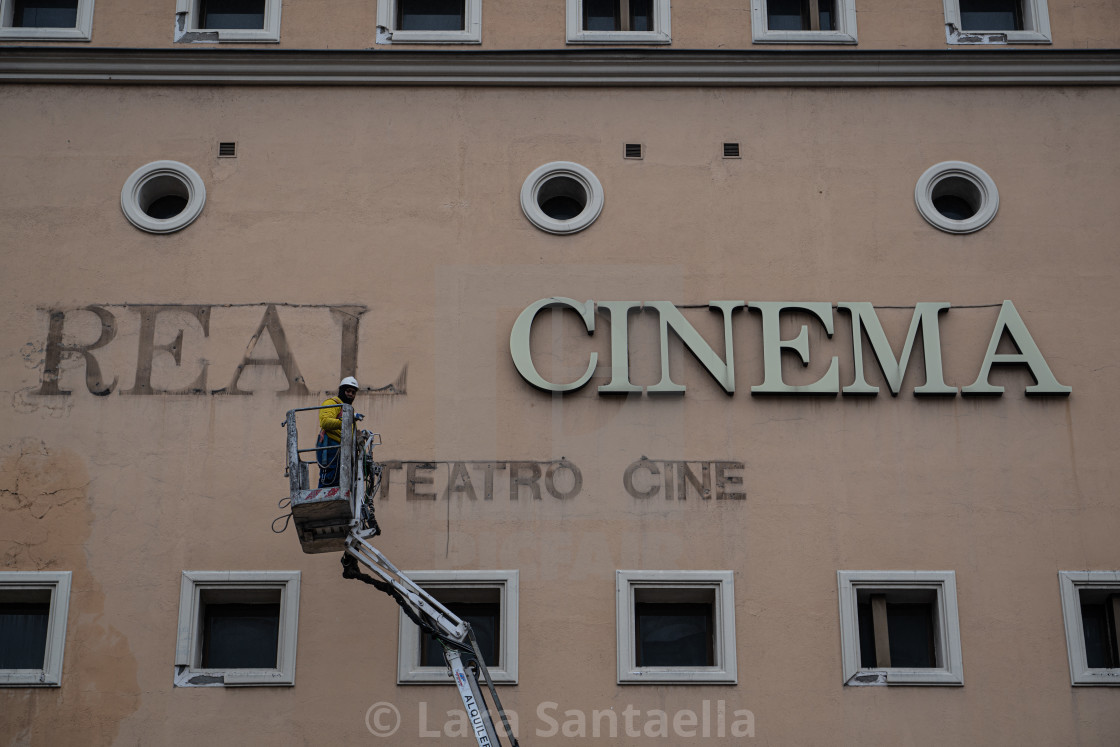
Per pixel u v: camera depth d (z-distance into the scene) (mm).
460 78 25891
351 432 21875
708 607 23875
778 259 25109
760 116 25969
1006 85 26203
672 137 25797
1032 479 23953
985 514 23734
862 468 23953
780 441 24062
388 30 26250
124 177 25391
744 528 23594
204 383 24219
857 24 26422
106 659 22797
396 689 22703
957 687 22859
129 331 24500
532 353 24500
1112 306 24953
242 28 26797
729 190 25484
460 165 25562
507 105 25953
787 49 26172
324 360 24422
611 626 23094
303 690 22688
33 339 24438
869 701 22781
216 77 25875
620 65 25922
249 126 25719
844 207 25422
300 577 23203
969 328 24781
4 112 25703
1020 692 22844
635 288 24875
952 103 26094
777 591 23297
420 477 23750
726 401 24234
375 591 23188
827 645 23031
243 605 23812
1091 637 23688
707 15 26484
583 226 25156
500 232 25172
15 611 23641
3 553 23297
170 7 26328
